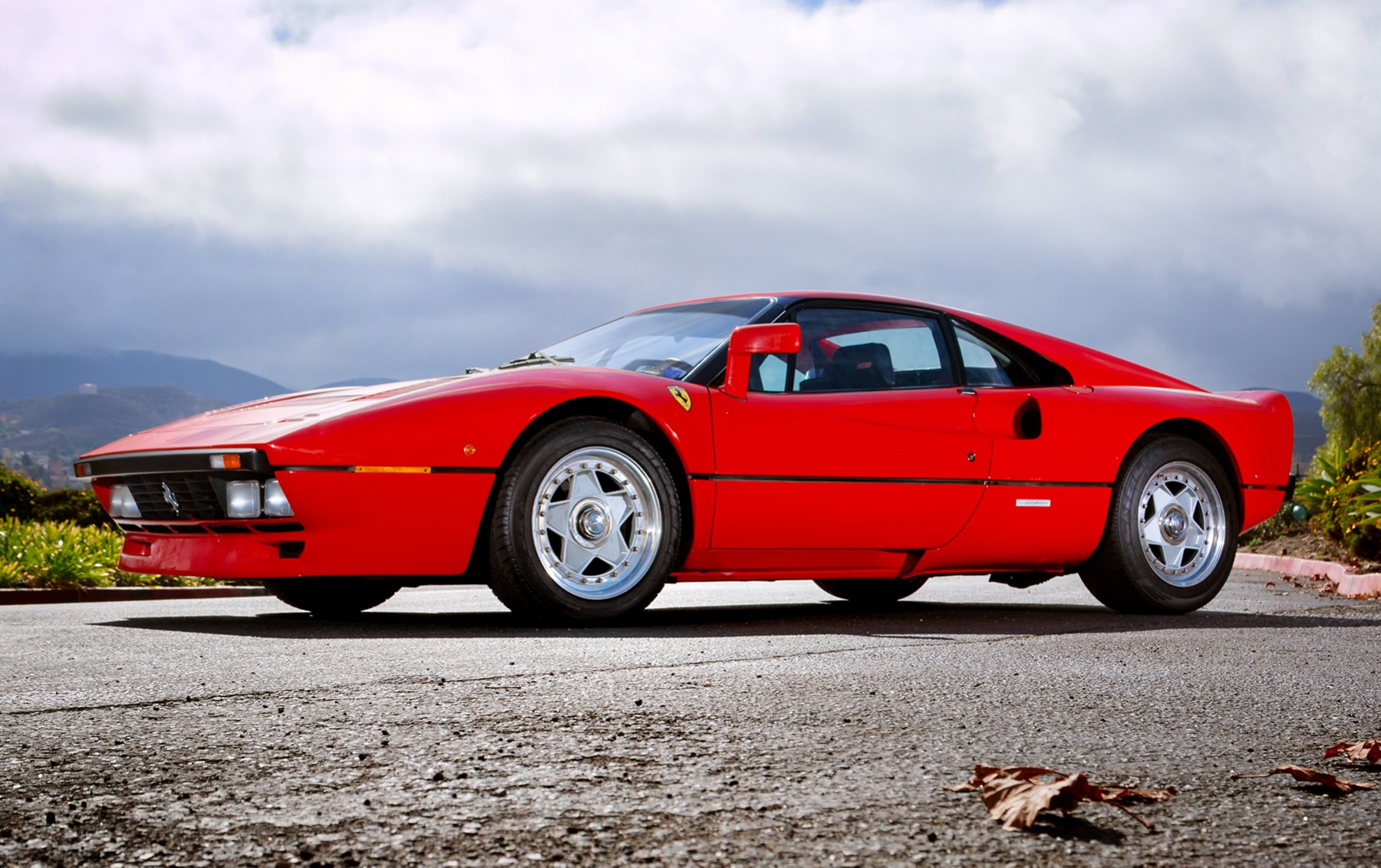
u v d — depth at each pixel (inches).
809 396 162.1
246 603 228.1
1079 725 81.2
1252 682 103.3
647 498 150.6
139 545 157.9
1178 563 186.4
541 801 58.7
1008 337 185.2
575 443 145.9
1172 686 99.5
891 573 172.1
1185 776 66.3
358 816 56.1
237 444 136.5
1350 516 298.7
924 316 179.3
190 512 145.1
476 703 85.7
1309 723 83.9
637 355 168.9
